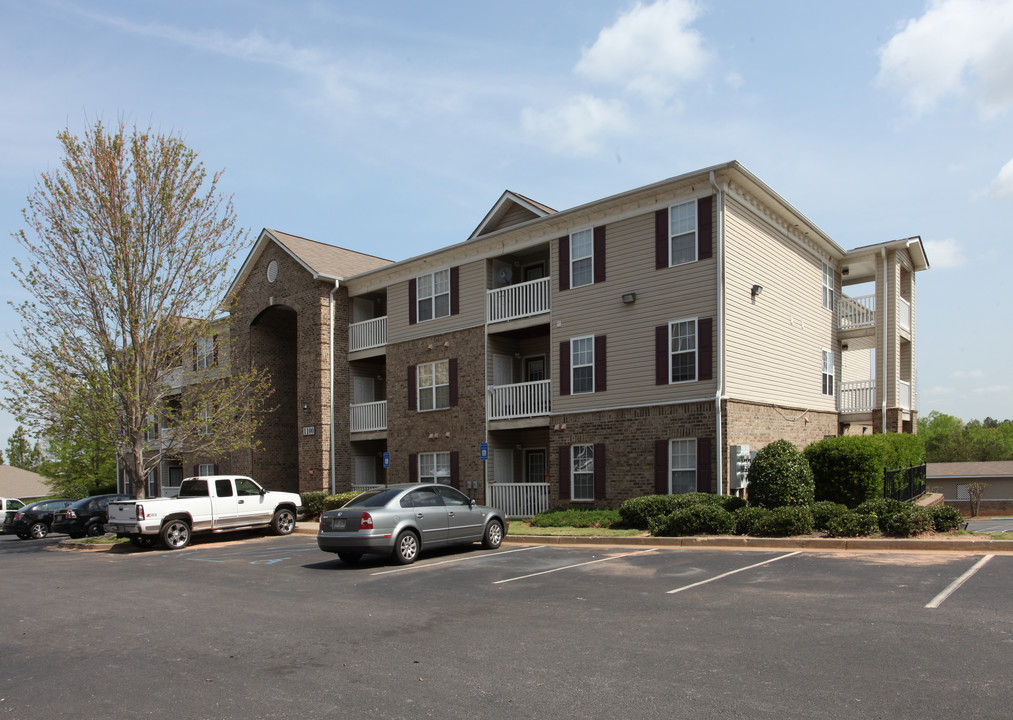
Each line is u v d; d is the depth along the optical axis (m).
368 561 15.68
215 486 21.72
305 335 29.98
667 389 20.23
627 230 21.48
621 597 10.25
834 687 6.12
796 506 16.67
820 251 25.36
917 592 9.54
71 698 6.70
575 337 22.42
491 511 16.75
